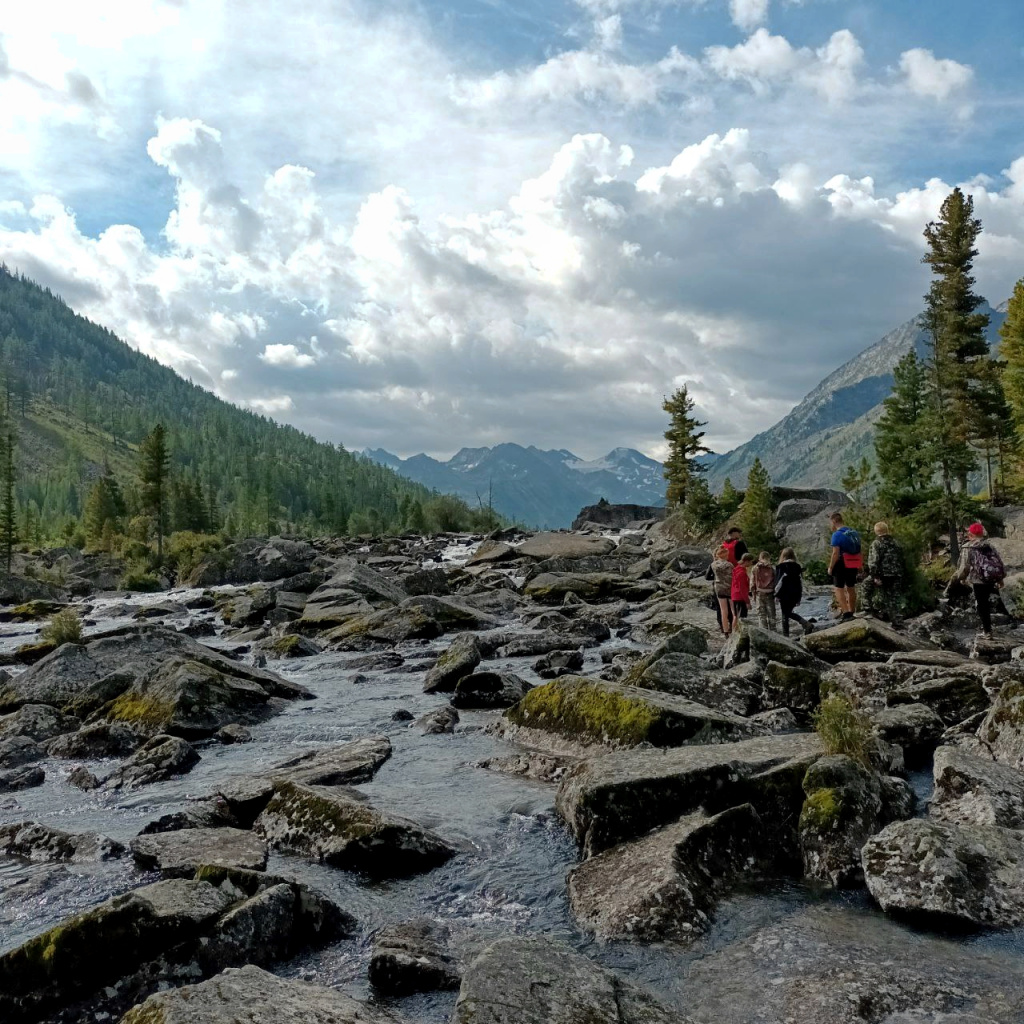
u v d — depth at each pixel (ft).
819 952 21.71
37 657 87.97
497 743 46.85
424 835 30.32
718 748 34.65
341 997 18.30
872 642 58.95
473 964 18.53
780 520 187.21
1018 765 32.96
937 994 19.22
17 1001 20.10
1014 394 195.52
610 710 41.83
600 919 24.21
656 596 124.16
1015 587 86.33
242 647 96.17
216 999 16.88
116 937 20.81
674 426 329.93
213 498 588.50
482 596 123.95
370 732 52.42
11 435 394.52
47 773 46.14
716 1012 19.33
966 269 199.41
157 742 46.62
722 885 26.27
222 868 25.70
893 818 29.55
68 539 473.67
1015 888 23.40
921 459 127.44
